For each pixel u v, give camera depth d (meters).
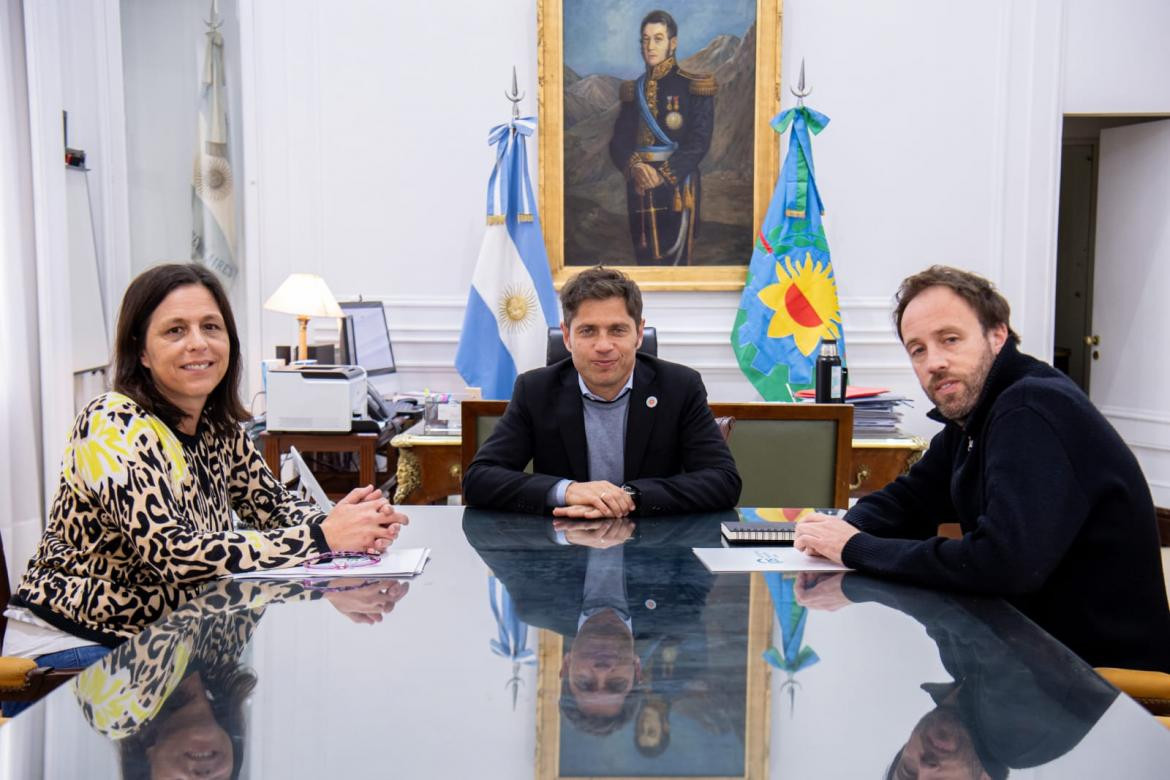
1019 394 1.57
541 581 1.47
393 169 4.87
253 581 1.49
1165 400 5.15
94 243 4.66
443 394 4.60
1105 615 1.57
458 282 4.90
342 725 0.93
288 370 3.72
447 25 4.82
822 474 2.55
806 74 4.81
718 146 4.81
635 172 4.83
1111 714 0.95
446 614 1.30
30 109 3.96
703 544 1.73
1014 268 4.85
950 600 1.39
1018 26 4.75
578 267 4.88
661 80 4.79
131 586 1.72
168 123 5.02
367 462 3.75
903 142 4.82
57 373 4.10
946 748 0.87
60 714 0.96
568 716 0.94
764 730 0.91
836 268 4.88
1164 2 4.81
